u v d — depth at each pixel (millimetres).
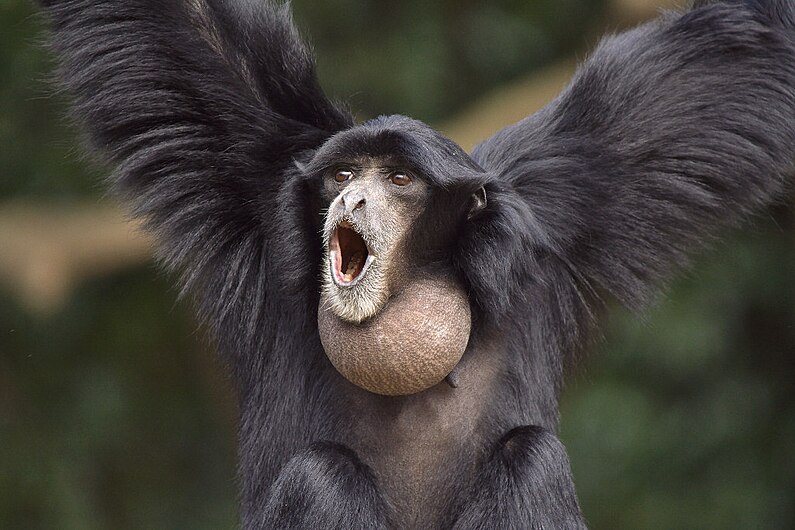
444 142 15938
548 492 15602
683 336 33625
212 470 37969
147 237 18156
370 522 15477
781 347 35656
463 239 15867
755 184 18203
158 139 17312
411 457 16297
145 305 36375
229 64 17281
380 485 16266
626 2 31984
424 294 15586
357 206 15156
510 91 34594
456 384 16078
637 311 17953
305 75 17500
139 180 17500
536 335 17047
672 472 34906
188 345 37219
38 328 35469
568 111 17969
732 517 34375
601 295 18109
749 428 35219
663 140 17641
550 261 17250
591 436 34531
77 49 17500
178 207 17344
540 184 17297
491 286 15711
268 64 17406
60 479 34969
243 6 17656
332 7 34812
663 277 18047
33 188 33844
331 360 15539
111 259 33531
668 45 18078
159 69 17141
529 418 16766
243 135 17031
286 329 17062
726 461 35000
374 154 15500
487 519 15578
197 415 37938
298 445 16781
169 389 37594
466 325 15648
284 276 16109
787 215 33969
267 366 17234
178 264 17516
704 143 17766
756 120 17984
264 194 16953
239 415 17734
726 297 34531
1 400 35750
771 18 18219
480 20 36438
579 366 18438
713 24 18094
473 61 36688
